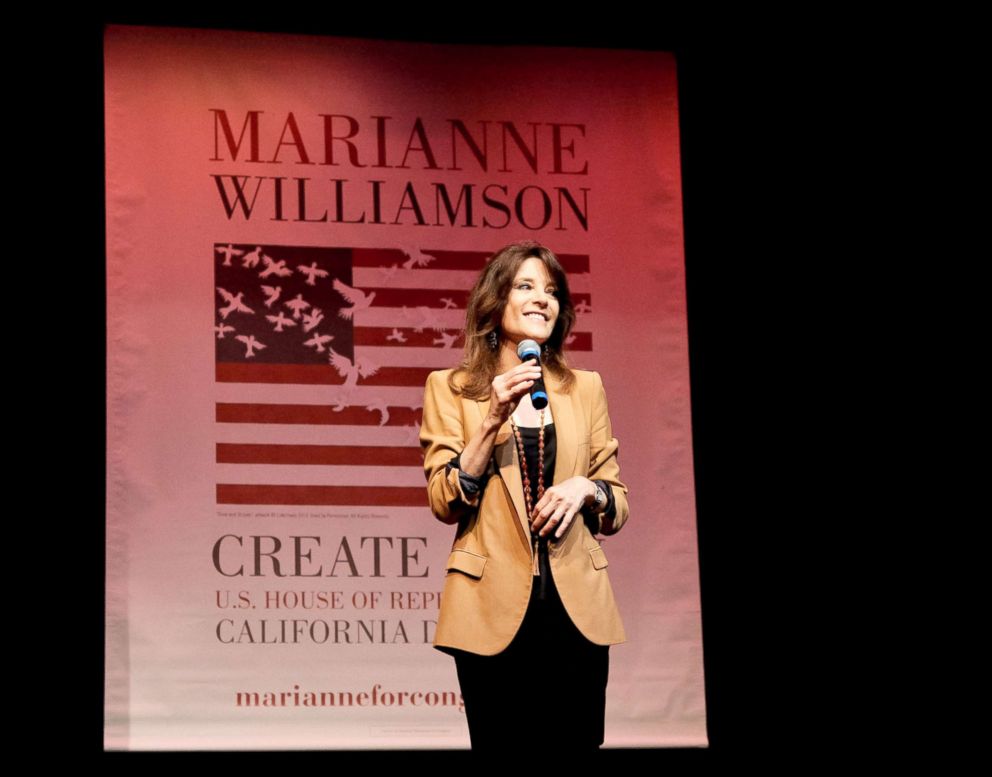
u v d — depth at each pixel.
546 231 6.04
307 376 5.77
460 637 3.80
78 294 5.79
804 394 6.25
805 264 6.33
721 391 6.22
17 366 5.68
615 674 5.73
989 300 6.30
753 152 6.38
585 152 6.13
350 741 5.53
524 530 3.84
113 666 5.43
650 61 6.24
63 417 5.69
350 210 5.92
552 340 4.18
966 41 6.36
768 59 6.41
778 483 6.19
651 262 6.07
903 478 6.20
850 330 6.29
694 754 6.04
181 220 5.79
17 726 5.46
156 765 5.57
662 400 5.97
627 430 5.92
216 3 6.07
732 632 6.08
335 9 6.17
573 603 3.80
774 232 6.34
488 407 4.03
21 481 5.60
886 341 6.29
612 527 4.01
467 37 6.29
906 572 6.15
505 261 4.14
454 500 3.86
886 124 6.39
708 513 6.14
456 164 6.04
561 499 3.80
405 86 6.06
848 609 6.12
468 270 5.96
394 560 5.70
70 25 5.94
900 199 6.36
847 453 6.22
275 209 5.87
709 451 6.18
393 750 5.67
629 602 5.79
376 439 5.77
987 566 6.15
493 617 3.79
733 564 6.12
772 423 6.22
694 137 6.36
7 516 5.57
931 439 6.23
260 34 5.98
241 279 5.79
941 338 6.29
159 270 5.73
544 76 6.16
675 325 6.04
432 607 5.69
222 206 5.83
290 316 5.80
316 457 5.71
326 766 5.76
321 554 5.65
